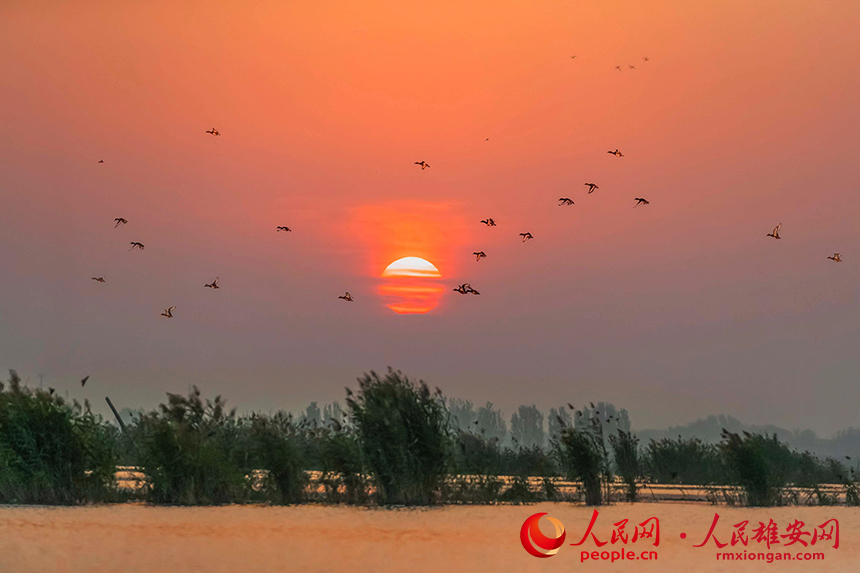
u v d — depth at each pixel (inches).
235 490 860.0
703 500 935.7
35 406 842.2
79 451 846.5
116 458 882.8
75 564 487.2
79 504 822.5
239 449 891.4
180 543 567.2
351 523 690.2
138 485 905.5
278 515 745.0
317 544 570.9
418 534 628.7
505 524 692.7
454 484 899.4
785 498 941.8
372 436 868.0
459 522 705.6
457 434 898.1
